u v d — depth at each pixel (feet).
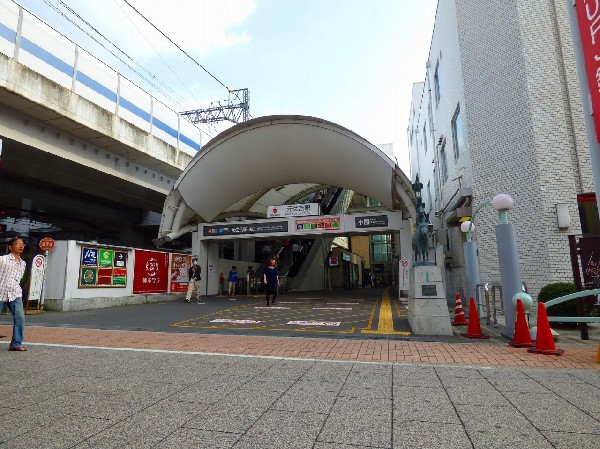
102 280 47.14
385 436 9.32
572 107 35.99
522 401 11.94
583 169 35.01
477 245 40.70
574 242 24.82
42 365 16.88
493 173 39.60
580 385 13.73
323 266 109.09
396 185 61.57
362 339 24.35
